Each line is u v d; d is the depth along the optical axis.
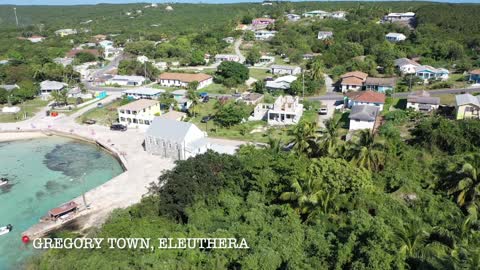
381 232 38.97
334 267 38.03
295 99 108.00
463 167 54.47
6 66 167.25
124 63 174.50
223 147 86.50
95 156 94.12
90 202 68.94
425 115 95.62
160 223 52.22
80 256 45.06
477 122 76.31
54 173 84.44
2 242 59.72
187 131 84.62
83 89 146.00
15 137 107.62
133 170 81.62
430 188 59.62
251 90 141.12
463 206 53.78
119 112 111.56
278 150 69.44
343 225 45.12
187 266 40.84
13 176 83.06
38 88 144.62
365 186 53.72
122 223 51.91
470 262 34.34
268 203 55.88
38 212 68.31
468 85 129.75
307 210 49.25
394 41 199.12
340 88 137.50
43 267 45.94
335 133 68.38
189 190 58.06
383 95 113.25
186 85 150.62
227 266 41.09
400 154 68.44
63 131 108.31
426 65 151.12
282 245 41.25
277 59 193.25
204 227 51.09
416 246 39.06
